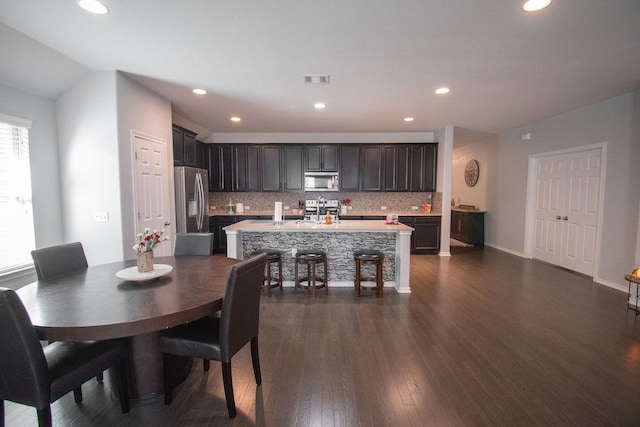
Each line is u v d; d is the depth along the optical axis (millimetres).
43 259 2195
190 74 3281
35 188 3070
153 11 2131
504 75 3301
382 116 5172
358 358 2438
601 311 3359
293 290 4105
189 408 1897
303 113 4961
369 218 6355
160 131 3988
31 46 2578
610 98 4133
